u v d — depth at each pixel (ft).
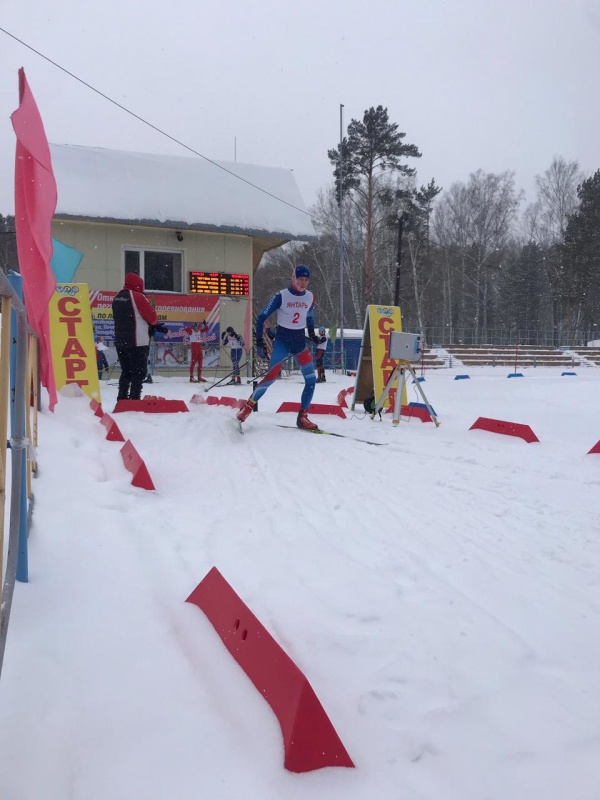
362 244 140.56
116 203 53.52
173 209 54.95
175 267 57.16
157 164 57.72
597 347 118.01
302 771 5.24
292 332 23.91
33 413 13.58
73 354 28.53
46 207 9.51
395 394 27.48
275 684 5.99
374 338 29.94
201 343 52.85
